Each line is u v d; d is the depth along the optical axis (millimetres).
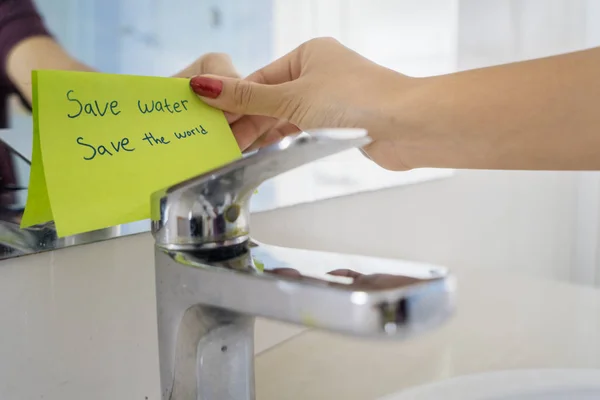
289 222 486
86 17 318
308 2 485
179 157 310
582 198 1125
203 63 395
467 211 788
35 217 264
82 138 271
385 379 464
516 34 858
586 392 449
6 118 284
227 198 250
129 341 360
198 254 249
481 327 592
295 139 197
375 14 564
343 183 546
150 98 308
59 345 319
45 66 298
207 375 266
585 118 352
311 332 550
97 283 338
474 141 374
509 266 920
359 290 186
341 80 384
